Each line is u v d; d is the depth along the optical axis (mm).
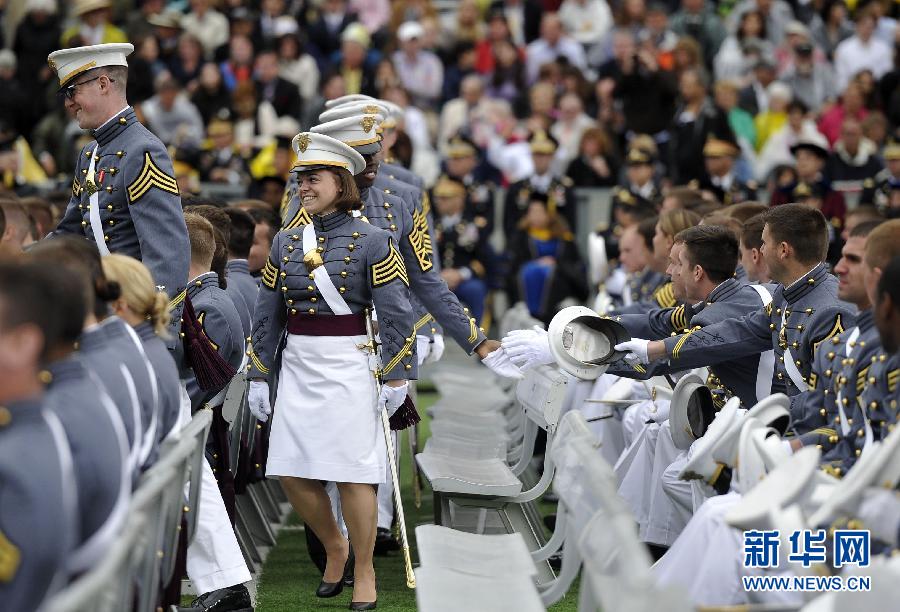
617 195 45406
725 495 18578
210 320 22688
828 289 21094
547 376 24422
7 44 68188
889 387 16594
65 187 47438
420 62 63594
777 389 22312
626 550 12891
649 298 31719
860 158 50719
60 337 13305
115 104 22344
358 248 22172
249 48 61875
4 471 12203
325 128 24453
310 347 22219
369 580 22453
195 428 17141
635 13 63750
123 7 66312
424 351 28375
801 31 62094
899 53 60688
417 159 58031
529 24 68375
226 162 51375
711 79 62125
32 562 12203
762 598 16609
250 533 27516
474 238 50781
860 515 14820
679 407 21750
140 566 14531
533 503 26938
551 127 58719
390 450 22297
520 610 16562
